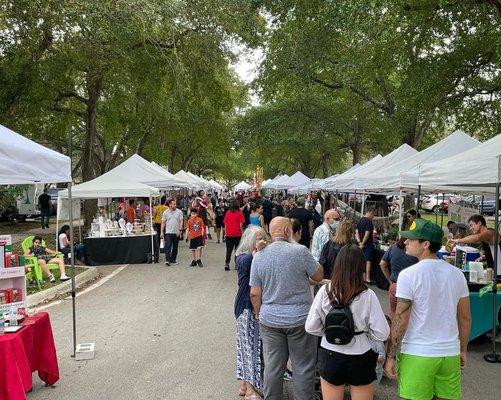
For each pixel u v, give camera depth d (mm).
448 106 14781
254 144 32875
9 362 4543
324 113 27672
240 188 60062
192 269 13758
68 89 19344
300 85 19828
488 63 13609
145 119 24219
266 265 4391
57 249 14836
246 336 4980
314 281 4480
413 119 18391
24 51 15336
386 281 10711
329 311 3580
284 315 4273
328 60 16547
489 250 7566
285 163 56375
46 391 5266
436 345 3385
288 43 17312
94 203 20391
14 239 20500
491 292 6766
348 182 13383
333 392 3584
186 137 31469
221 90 20094
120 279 12156
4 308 5270
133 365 6023
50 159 5430
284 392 5145
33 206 30359
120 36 14703
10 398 4512
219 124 30094
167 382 5488
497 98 15602
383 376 5559
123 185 15016
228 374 5719
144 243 14945
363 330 3518
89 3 13766
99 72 17188
